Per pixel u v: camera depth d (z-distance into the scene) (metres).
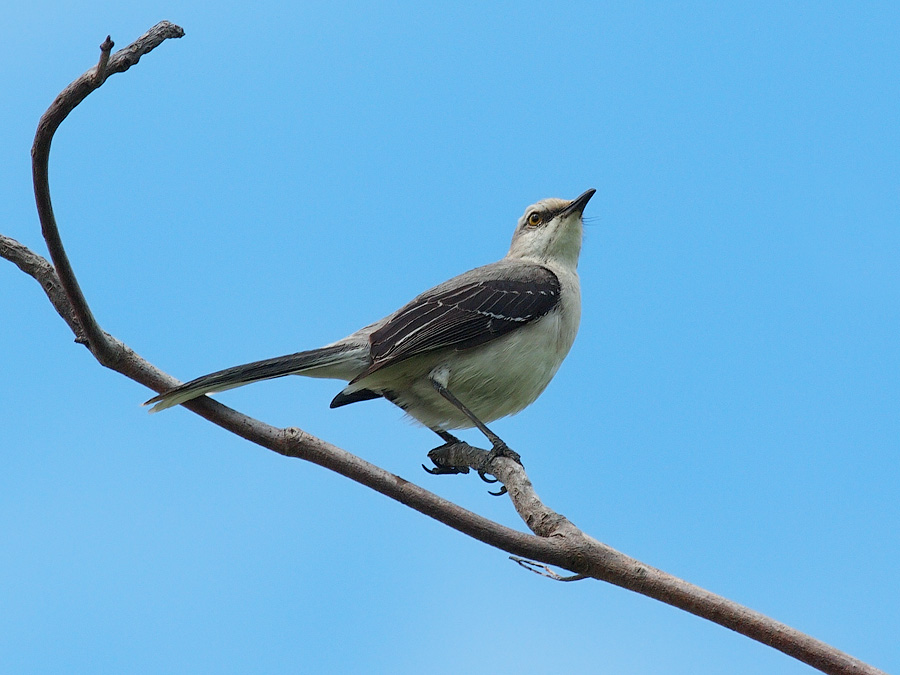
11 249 8.92
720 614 6.61
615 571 6.99
